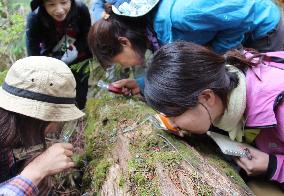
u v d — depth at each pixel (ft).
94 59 9.85
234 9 6.70
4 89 5.27
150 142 5.88
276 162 5.72
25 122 5.26
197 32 6.72
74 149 7.68
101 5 8.79
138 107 7.20
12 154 5.99
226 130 5.77
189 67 4.88
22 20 10.27
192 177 5.01
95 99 8.94
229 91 5.36
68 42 9.52
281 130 5.43
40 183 6.27
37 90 5.11
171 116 5.16
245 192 5.19
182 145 5.83
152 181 5.10
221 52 7.17
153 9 6.94
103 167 6.03
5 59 11.26
